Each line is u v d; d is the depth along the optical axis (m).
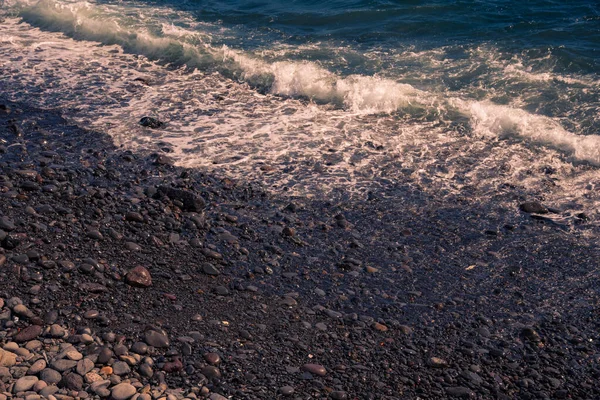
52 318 5.95
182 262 7.12
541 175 9.15
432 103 11.08
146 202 8.15
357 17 15.25
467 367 5.96
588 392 5.73
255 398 5.39
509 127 10.26
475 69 12.33
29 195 8.04
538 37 13.63
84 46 13.97
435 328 6.44
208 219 7.99
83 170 8.83
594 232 7.96
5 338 5.66
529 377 5.89
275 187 8.81
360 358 5.98
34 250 6.84
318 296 6.80
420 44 13.73
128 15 15.55
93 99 11.26
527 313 6.70
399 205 8.50
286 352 5.96
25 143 9.52
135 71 12.66
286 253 7.46
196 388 5.40
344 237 7.82
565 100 10.99
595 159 9.36
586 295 6.96
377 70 12.47
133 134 10.05
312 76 12.02
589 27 13.92
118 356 5.60
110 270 6.79
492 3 15.54
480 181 9.04
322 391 5.54
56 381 5.24
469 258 7.54
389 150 9.83
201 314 6.35
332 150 9.80
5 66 12.62
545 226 8.09
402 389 5.67
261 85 12.05
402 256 7.54
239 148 9.80
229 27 15.09
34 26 15.24
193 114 10.88
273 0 16.88
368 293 6.89
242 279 6.96
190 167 9.20
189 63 13.04
